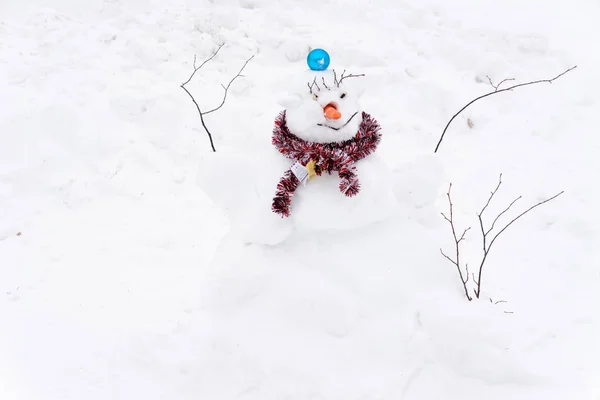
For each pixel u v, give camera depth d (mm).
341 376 2496
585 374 2477
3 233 3412
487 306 2586
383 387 2463
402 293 2672
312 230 2658
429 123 4492
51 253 3301
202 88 4645
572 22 5656
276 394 2467
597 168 3818
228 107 4430
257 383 2510
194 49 5059
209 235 3467
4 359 2695
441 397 2467
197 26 5285
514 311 2826
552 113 4379
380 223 2766
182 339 2770
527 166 3920
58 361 2693
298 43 5105
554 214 3484
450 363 2537
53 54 4891
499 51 5168
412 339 2605
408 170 2975
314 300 2592
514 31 5379
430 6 5918
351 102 2461
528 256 3207
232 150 2781
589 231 3318
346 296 2613
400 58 5078
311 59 2510
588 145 4039
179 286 3092
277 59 5086
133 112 4336
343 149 2479
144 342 2752
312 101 2402
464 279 2945
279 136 2521
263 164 2656
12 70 4637
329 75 2477
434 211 3020
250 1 5844
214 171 2666
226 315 2734
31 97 4367
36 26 5246
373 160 2656
